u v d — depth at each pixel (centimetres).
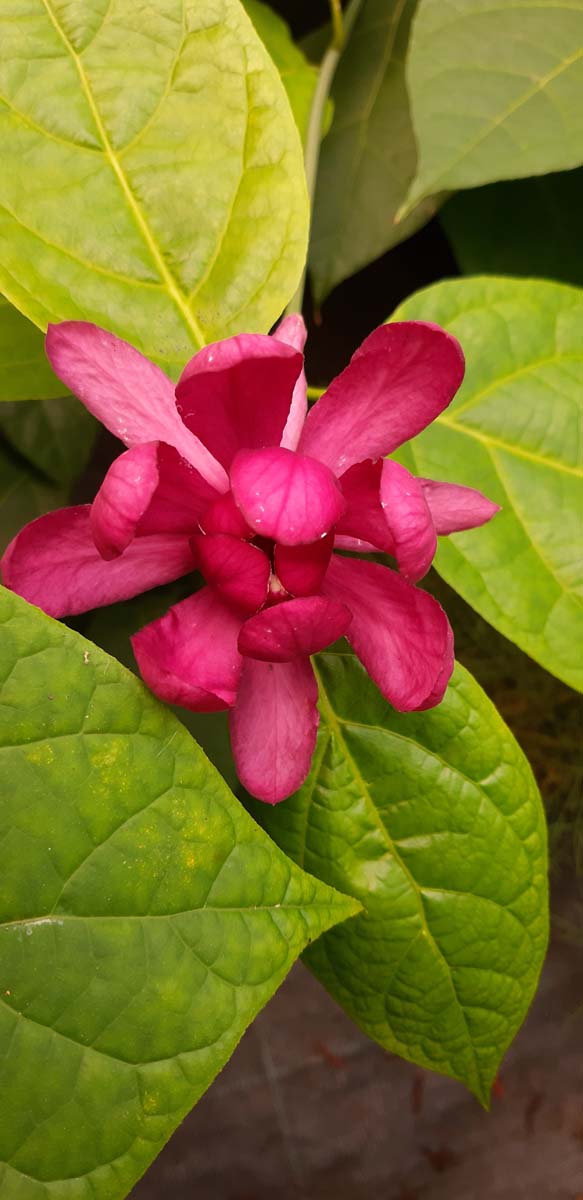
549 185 37
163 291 29
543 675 44
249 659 27
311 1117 48
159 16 28
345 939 30
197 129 29
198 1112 48
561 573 31
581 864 46
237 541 25
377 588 26
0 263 28
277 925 26
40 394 31
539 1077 49
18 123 28
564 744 44
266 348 24
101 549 25
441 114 31
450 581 30
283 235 29
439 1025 31
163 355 29
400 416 26
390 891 30
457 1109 49
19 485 37
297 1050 49
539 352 32
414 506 24
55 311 28
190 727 33
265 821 30
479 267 38
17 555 26
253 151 29
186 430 26
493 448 31
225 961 25
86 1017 25
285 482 25
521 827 30
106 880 25
